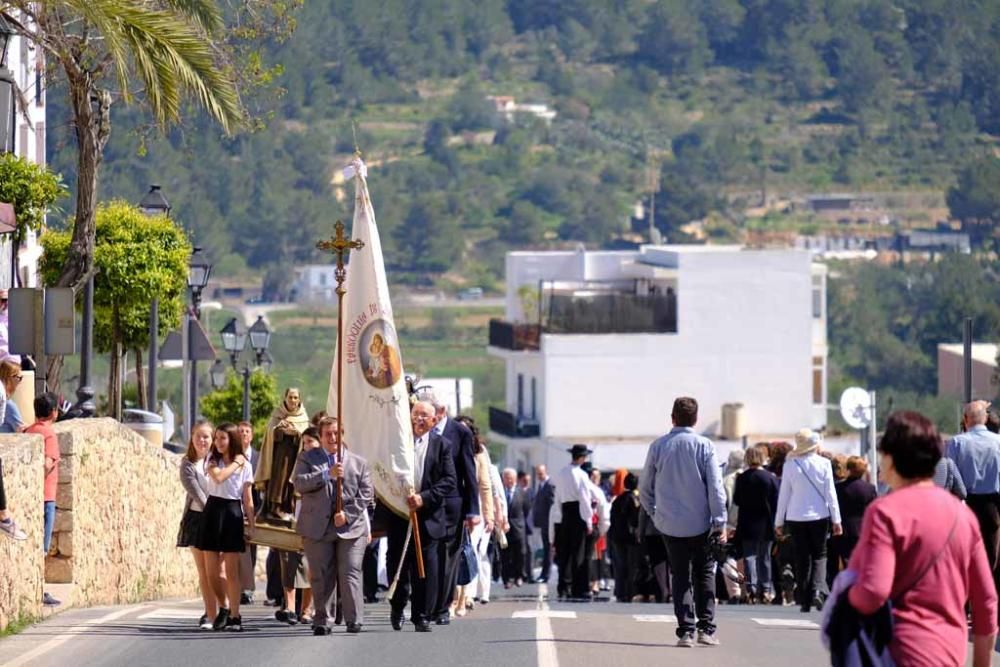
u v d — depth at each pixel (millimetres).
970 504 28734
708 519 25109
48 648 23938
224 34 40375
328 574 26219
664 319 118438
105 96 39219
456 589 32656
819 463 34094
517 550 50844
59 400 40062
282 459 28031
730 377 117250
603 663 22625
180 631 26562
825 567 34438
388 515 27422
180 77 35406
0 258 43250
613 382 116000
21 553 26531
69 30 41000
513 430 118312
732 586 37875
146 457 36469
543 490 47406
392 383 28062
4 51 36844
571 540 41375
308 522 26156
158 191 54500
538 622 28594
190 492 26969
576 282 124812
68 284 38938
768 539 37656
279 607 32750
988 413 29250
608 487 59781
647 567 40906
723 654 24016
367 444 28031
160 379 125188
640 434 116125
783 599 37500
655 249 124312
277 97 41469
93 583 31875
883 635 13656
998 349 138500
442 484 26797
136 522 35406
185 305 57562
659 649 24562
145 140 40812
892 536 13727
